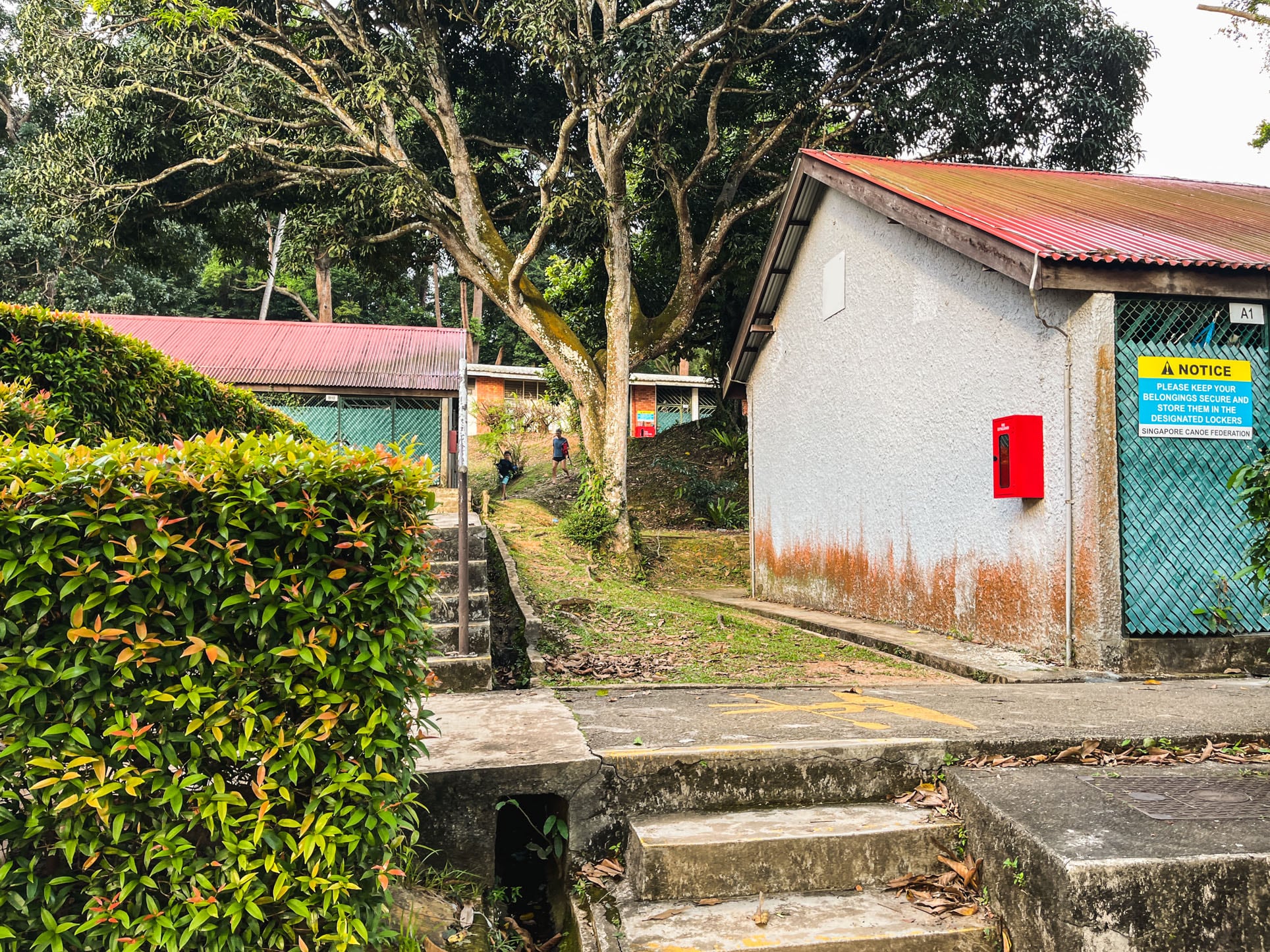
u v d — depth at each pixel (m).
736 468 22.28
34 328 4.86
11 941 2.28
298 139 14.72
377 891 2.57
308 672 2.49
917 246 8.83
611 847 3.60
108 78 13.98
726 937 2.99
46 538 2.25
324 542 2.50
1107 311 6.46
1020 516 7.32
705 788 3.71
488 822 3.50
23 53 13.79
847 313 10.41
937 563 8.56
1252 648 6.54
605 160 14.16
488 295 15.52
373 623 2.53
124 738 2.31
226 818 2.37
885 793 3.86
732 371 14.49
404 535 2.60
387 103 14.12
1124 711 4.87
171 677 2.39
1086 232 7.25
